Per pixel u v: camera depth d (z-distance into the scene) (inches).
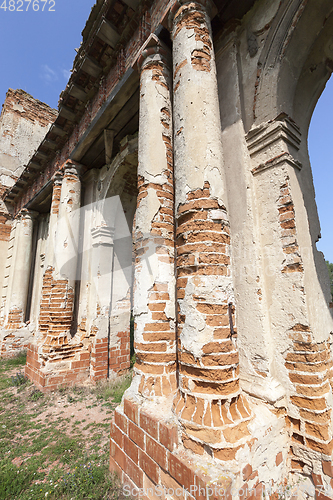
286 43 97.8
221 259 80.0
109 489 88.2
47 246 266.8
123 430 93.5
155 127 114.7
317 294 88.7
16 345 339.6
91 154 232.2
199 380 73.0
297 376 81.4
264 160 98.3
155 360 95.0
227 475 59.0
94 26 159.2
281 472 75.2
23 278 361.1
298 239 86.5
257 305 90.0
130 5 141.6
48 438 127.8
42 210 377.4
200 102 92.0
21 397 186.4
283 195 91.4
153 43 121.9
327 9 95.7
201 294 76.7
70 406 166.7
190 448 67.7
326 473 71.6
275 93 97.7
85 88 200.8
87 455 111.2
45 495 89.4
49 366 198.8
